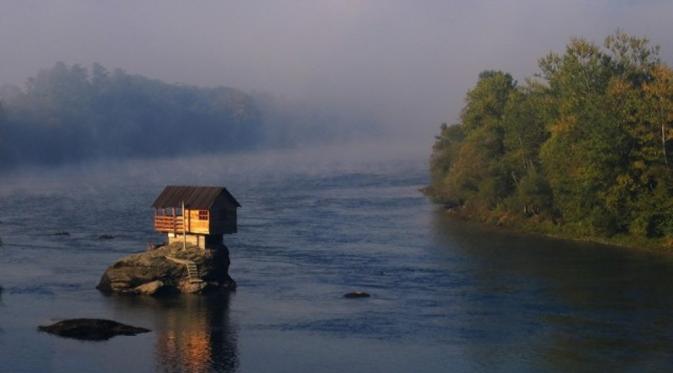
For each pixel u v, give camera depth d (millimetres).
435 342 54438
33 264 80750
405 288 70688
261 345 53656
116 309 62625
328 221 115438
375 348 53125
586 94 106688
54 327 56219
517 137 114375
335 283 72375
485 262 82688
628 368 49156
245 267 79938
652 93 95188
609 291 69000
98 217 118375
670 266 80000
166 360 50531
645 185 95438
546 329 57406
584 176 96938
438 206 134875
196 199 71062
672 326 57844
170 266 68812
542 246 93188
